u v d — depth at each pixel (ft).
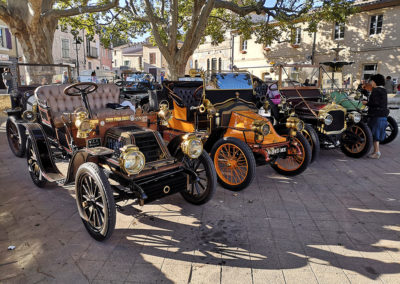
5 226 12.01
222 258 9.99
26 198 14.66
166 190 11.71
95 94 18.22
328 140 21.27
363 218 12.85
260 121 15.42
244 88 20.08
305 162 17.25
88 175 10.84
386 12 57.77
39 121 18.58
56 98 16.94
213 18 55.72
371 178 17.92
